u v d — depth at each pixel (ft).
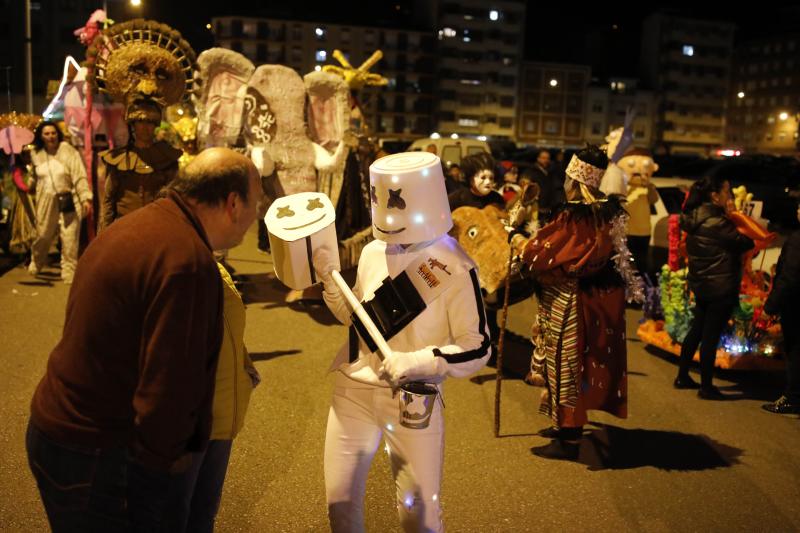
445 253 9.07
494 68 302.04
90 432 7.14
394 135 292.81
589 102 314.14
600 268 14.65
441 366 8.62
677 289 22.12
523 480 14.25
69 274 30.25
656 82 331.77
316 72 26.91
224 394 8.58
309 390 18.53
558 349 14.70
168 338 6.89
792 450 16.22
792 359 18.39
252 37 272.10
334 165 26.63
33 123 35.65
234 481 13.67
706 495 13.93
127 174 21.98
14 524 11.75
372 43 284.00
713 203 18.95
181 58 25.13
